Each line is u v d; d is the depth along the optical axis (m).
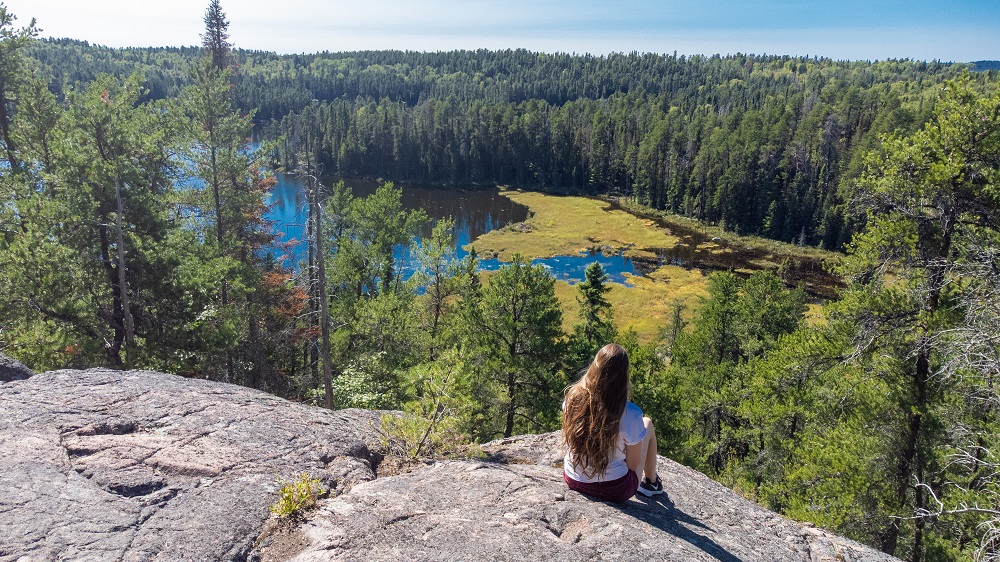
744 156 91.12
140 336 17.75
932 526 12.16
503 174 132.88
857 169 78.75
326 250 35.53
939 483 12.66
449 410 6.17
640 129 128.88
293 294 27.12
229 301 23.30
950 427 11.41
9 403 5.45
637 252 78.50
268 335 25.31
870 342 11.62
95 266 17.09
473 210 107.00
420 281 29.28
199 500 4.26
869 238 11.68
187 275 18.25
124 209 17.48
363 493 4.60
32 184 20.36
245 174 26.31
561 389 20.25
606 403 4.41
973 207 10.30
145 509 4.10
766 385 19.38
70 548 3.56
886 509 12.43
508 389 20.91
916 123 83.62
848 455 12.77
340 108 141.38
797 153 94.88
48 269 15.81
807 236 86.94
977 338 8.89
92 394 5.83
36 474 4.29
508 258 73.50
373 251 38.22
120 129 19.20
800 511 13.80
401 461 5.68
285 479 4.69
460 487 4.80
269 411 6.01
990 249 9.61
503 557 3.74
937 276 10.82
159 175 22.06
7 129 22.70
